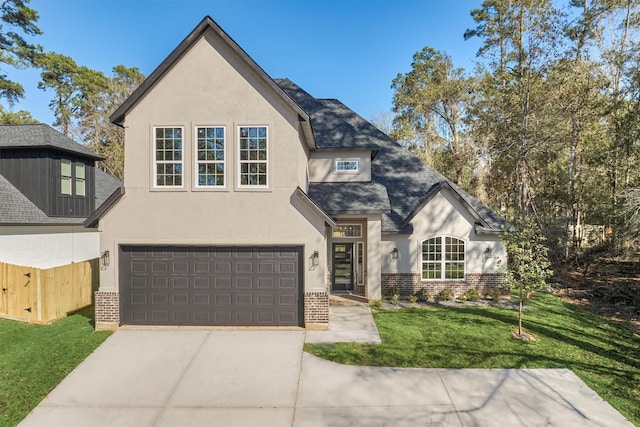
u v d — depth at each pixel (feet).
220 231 39.17
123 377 28.48
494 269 54.03
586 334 39.32
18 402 24.88
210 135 39.34
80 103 133.18
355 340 35.86
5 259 47.88
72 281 43.65
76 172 60.70
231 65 39.09
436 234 53.83
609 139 76.89
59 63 128.16
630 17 79.97
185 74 39.11
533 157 86.89
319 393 26.30
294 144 39.24
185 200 39.09
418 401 25.27
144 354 32.50
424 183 59.67
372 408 24.48
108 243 38.83
